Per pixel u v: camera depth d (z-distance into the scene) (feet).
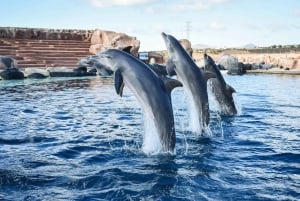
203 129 29.73
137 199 16.88
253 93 67.00
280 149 25.81
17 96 59.21
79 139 28.96
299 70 144.77
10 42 133.08
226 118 37.88
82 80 93.20
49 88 73.20
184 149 25.53
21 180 19.31
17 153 24.79
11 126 34.14
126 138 29.19
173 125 23.76
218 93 39.11
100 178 19.62
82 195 17.33
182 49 28.73
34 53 129.39
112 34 148.05
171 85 23.98
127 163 22.41
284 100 55.83
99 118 39.09
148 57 156.35
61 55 134.00
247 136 29.76
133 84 24.08
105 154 24.52
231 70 136.15
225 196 17.19
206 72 29.37
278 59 180.45
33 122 36.40
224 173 20.49
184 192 17.70
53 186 18.52
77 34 150.30
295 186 18.58
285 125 34.73
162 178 19.66
